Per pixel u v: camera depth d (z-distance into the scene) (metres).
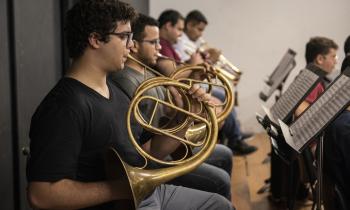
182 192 1.91
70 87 1.47
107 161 1.43
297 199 3.21
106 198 1.41
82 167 1.49
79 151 1.44
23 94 2.39
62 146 1.38
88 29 1.48
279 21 5.28
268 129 2.25
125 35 1.52
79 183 1.41
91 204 1.40
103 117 1.49
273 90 3.71
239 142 4.48
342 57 5.25
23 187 2.41
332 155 2.02
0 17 2.15
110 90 1.61
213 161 2.57
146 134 1.84
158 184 1.43
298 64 5.31
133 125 1.68
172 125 1.86
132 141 1.46
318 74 2.22
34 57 2.54
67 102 1.42
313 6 5.23
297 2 5.23
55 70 2.89
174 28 3.89
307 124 1.89
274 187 3.20
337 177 2.01
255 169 4.00
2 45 2.18
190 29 4.73
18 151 2.34
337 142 2.00
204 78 2.18
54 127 1.38
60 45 2.96
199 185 2.21
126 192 1.39
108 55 1.51
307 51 3.24
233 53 5.36
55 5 2.86
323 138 2.04
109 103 1.54
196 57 3.63
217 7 5.29
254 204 3.23
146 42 2.44
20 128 2.35
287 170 2.99
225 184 2.23
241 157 4.38
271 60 5.34
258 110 5.41
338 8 5.20
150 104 2.16
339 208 2.00
